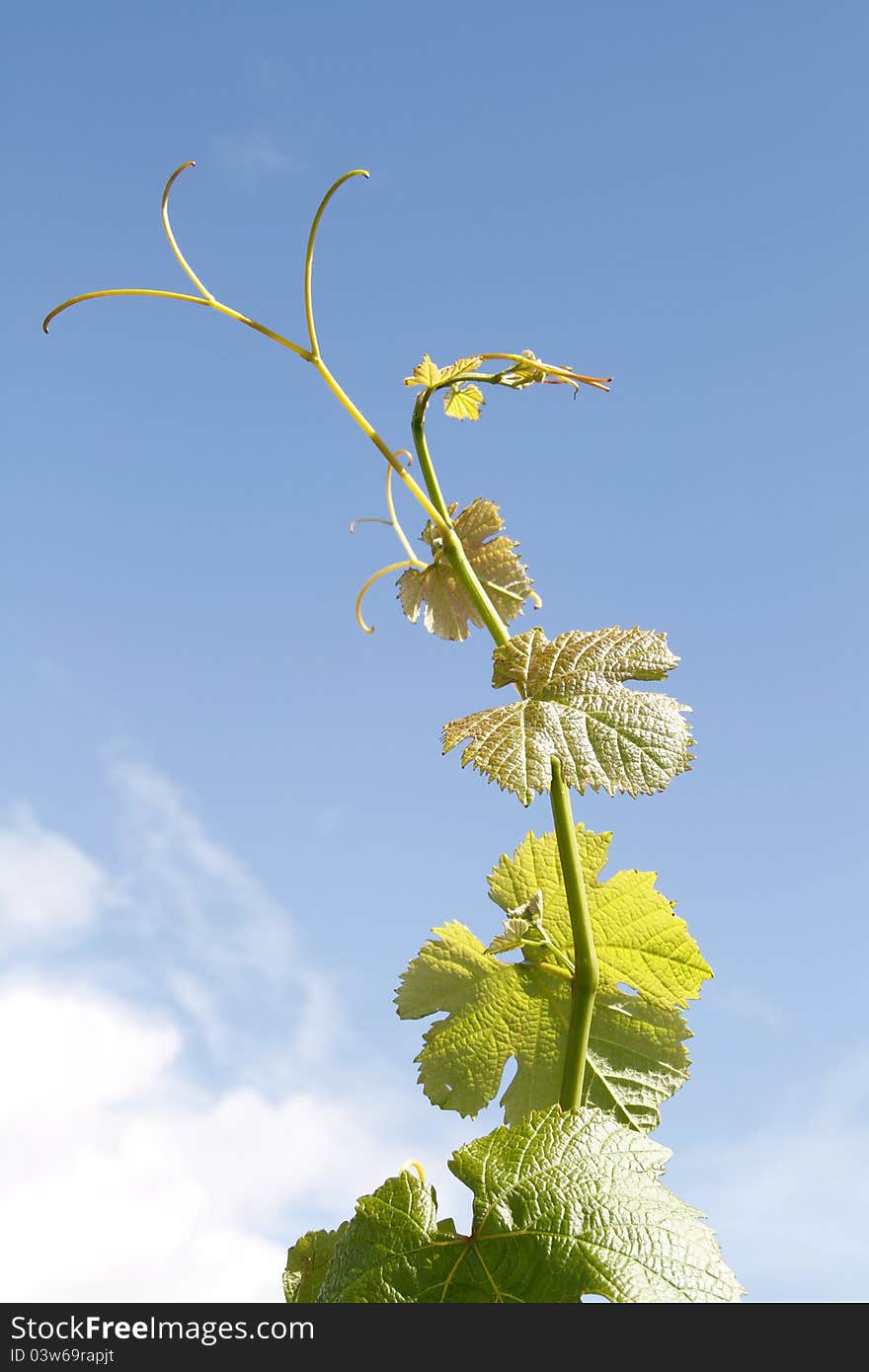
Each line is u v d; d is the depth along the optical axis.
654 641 0.82
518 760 0.79
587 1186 0.77
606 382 0.84
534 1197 0.77
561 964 0.88
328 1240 0.88
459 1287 0.76
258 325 0.86
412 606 0.92
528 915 0.87
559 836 0.83
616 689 0.81
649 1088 0.88
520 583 0.90
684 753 0.79
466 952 0.89
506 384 0.85
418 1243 0.77
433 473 0.87
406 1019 0.89
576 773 0.79
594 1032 0.89
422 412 0.87
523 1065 0.89
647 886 0.88
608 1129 0.79
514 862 0.90
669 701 0.81
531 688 0.82
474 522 0.91
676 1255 0.75
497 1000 0.89
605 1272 0.75
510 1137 0.79
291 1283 0.87
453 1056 0.89
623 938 0.88
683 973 0.88
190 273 0.86
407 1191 0.78
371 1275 0.77
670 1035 0.89
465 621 0.92
